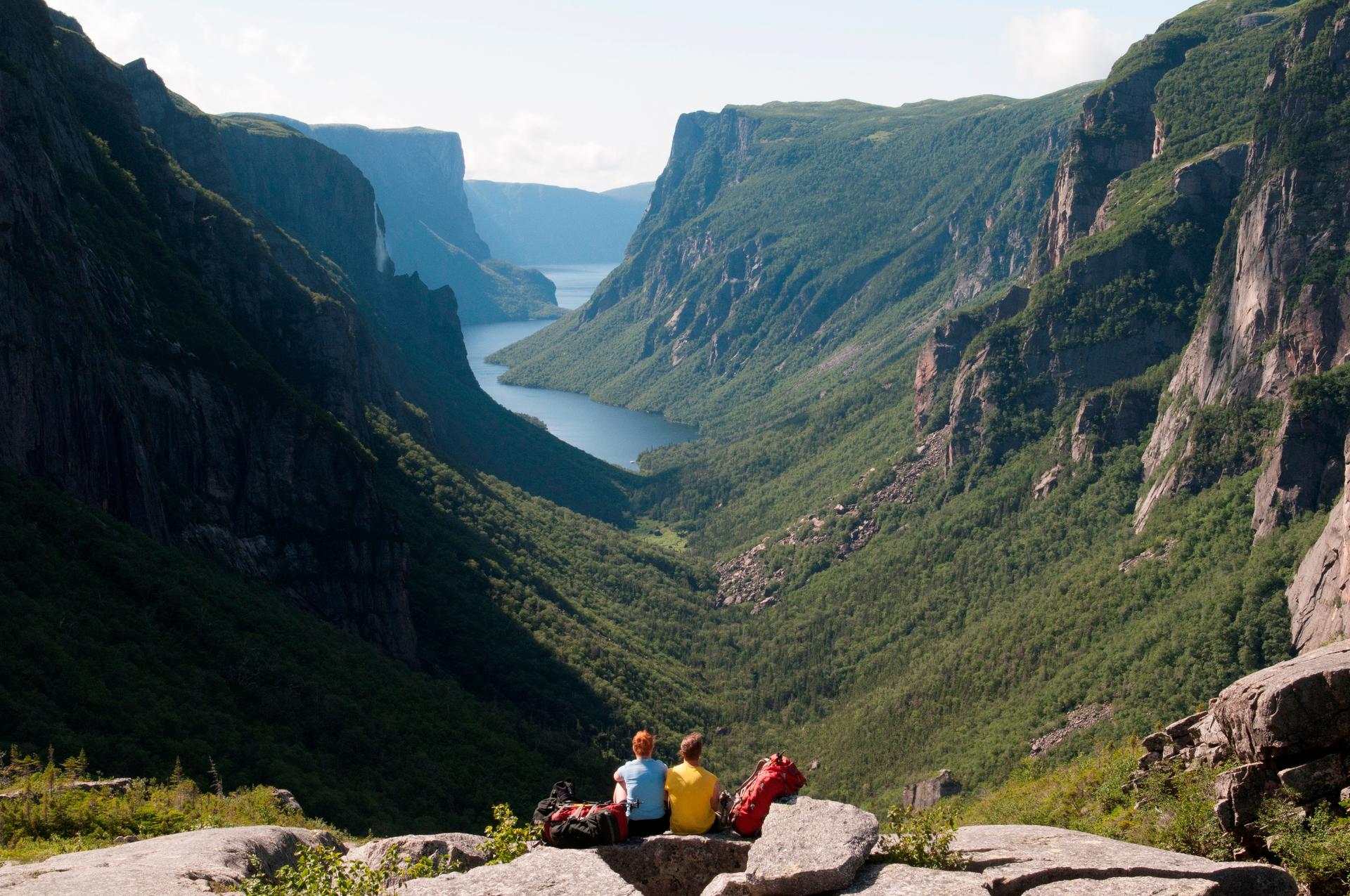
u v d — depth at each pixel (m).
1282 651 115.62
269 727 84.94
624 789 23.47
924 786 124.81
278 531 122.50
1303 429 135.88
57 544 88.50
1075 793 38.03
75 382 98.81
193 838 26.64
